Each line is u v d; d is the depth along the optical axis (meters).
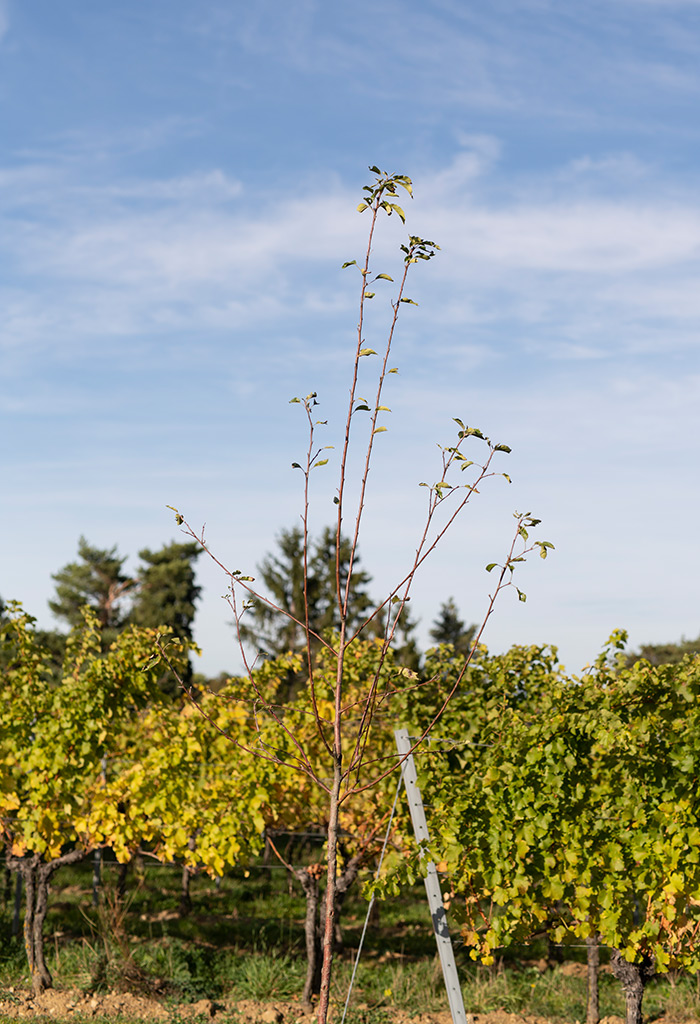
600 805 7.57
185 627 30.16
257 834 9.54
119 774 9.80
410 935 11.95
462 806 7.79
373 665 8.97
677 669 7.49
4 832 9.59
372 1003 9.13
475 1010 9.03
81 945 10.25
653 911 7.35
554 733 7.54
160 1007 8.66
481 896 7.90
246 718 9.84
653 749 7.35
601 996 9.55
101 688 9.44
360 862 9.45
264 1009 8.80
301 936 11.43
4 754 9.30
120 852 9.34
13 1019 8.04
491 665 8.91
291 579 25.55
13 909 12.00
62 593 29.36
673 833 7.23
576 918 7.57
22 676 9.82
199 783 9.60
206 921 12.08
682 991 9.30
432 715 8.70
